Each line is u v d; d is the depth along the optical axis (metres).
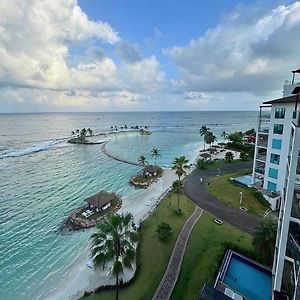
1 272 32.31
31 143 146.62
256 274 25.88
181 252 31.44
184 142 150.38
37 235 41.44
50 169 85.38
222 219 40.75
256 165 51.97
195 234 35.66
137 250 33.50
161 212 45.19
